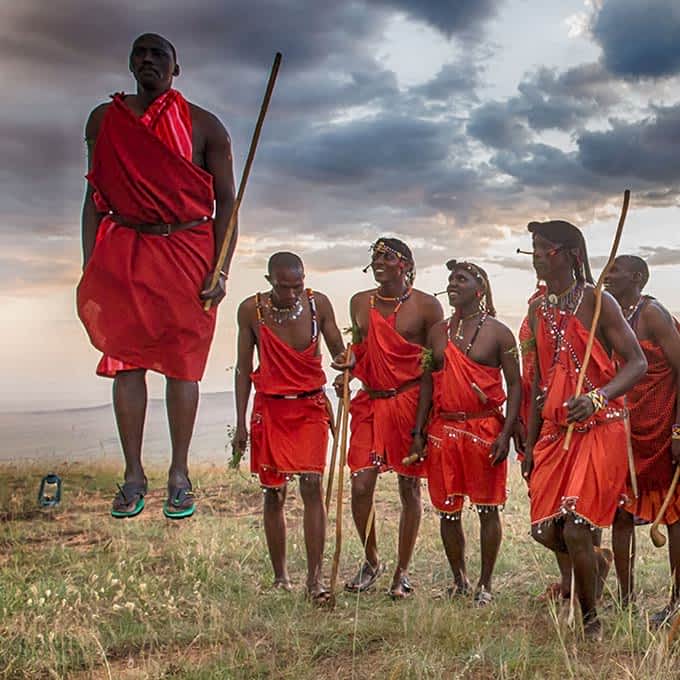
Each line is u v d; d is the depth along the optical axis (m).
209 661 5.52
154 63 3.91
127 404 4.02
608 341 5.52
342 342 7.17
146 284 3.86
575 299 5.55
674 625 5.12
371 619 6.21
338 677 5.24
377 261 7.21
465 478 6.77
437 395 6.85
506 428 6.70
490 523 6.79
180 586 7.25
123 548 8.30
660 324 5.92
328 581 7.51
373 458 7.18
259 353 7.09
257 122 4.11
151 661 5.57
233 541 8.55
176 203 3.87
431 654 5.38
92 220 4.07
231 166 4.14
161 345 3.92
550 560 7.75
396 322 7.21
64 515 10.11
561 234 5.53
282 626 6.07
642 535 8.63
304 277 7.01
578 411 5.18
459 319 6.91
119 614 6.50
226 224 4.10
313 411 7.03
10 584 7.09
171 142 3.89
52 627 6.14
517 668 5.10
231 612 6.43
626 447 5.46
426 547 8.36
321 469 7.01
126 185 3.82
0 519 9.87
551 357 5.59
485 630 5.78
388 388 7.12
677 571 5.98
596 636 5.43
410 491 7.08
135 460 4.02
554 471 5.47
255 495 11.17
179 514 3.96
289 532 9.03
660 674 4.70
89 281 3.92
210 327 4.02
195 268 3.94
